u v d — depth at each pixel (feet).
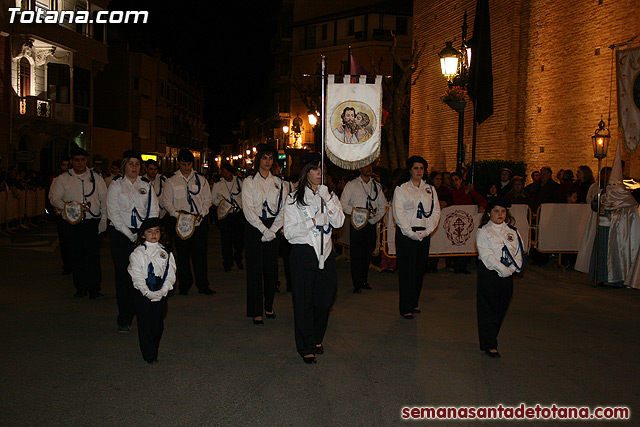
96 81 146.72
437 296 30.89
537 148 58.18
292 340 22.47
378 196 31.55
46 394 16.66
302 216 20.01
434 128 79.92
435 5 79.82
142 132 156.87
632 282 31.86
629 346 22.18
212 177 98.32
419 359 20.29
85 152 28.71
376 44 140.56
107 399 16.38
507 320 25.96
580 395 17.29
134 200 23.63
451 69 44.14
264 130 212.64
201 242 30.76
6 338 22.07
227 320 25.43
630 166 45.75
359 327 24.43
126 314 23.20
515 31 60.75
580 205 39.91
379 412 15.81
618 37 47.73
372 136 22.53
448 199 38.32
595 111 50.16
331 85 22.41
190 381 17.88
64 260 35.50
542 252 39.81
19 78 92.17
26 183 66.95
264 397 16.70
